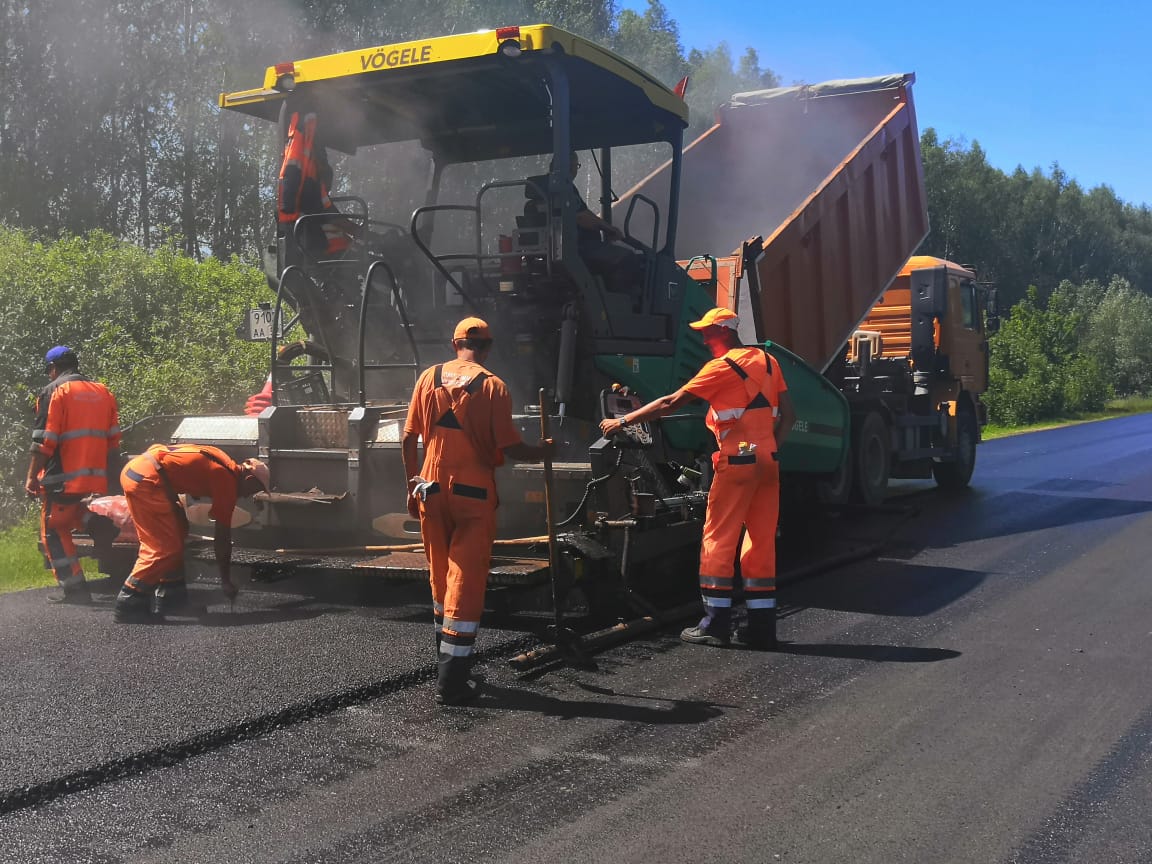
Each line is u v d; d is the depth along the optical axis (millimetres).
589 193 8148
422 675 4770
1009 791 3500
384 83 6418
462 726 4141
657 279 6879
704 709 4352
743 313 7805
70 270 10430
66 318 10148
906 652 5250
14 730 3984
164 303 11328
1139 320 50531
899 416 11203
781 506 8922
